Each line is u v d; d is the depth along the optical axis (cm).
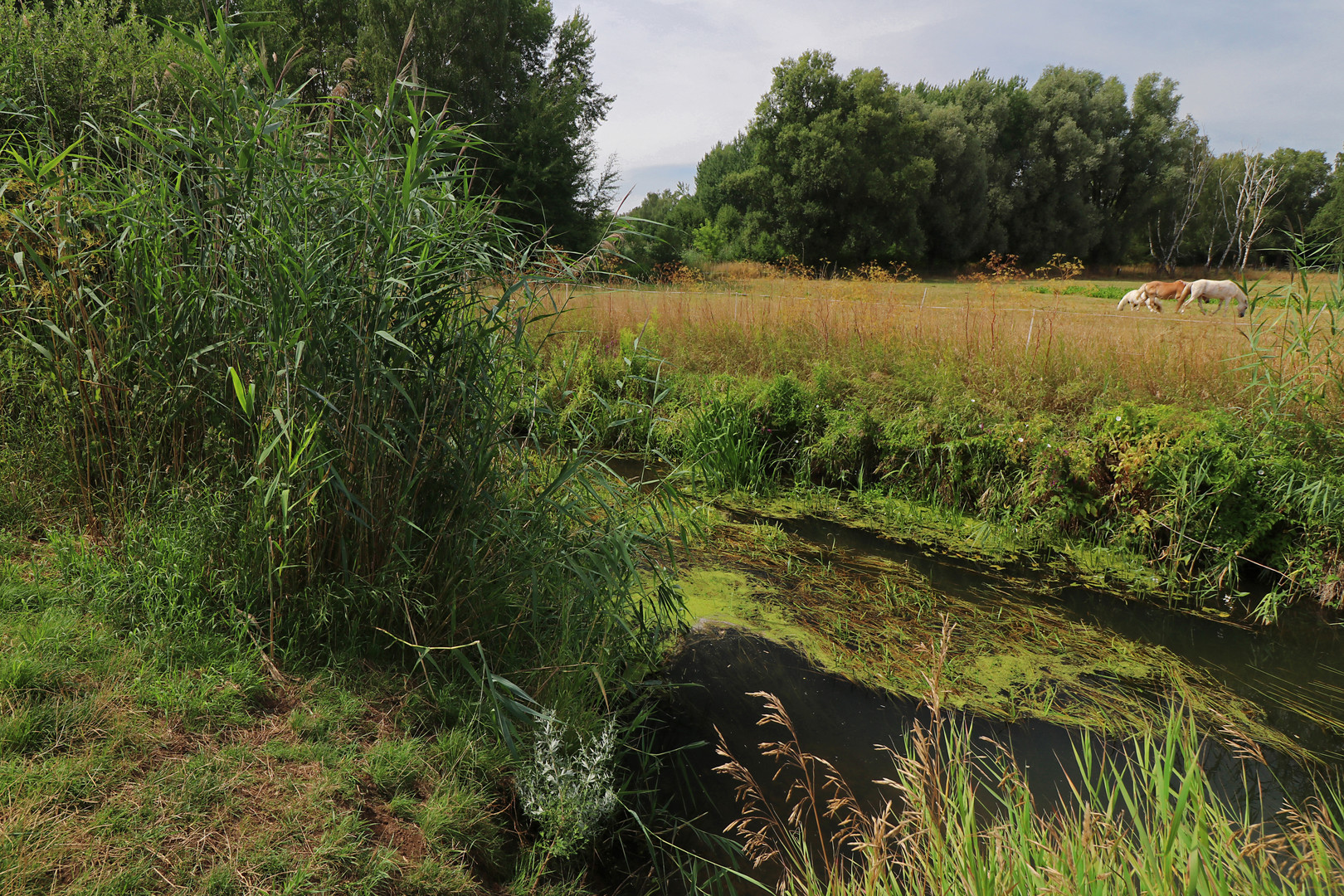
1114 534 587
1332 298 572
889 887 221
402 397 296
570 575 333
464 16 2486
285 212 273
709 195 4881
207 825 196
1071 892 171
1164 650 446
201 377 305
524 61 2994
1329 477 520
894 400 718
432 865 209
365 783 232
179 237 321
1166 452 566
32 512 317
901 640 439
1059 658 431
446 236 290
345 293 275
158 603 266
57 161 306
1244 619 493
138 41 557
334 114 299
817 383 764
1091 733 358
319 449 273
